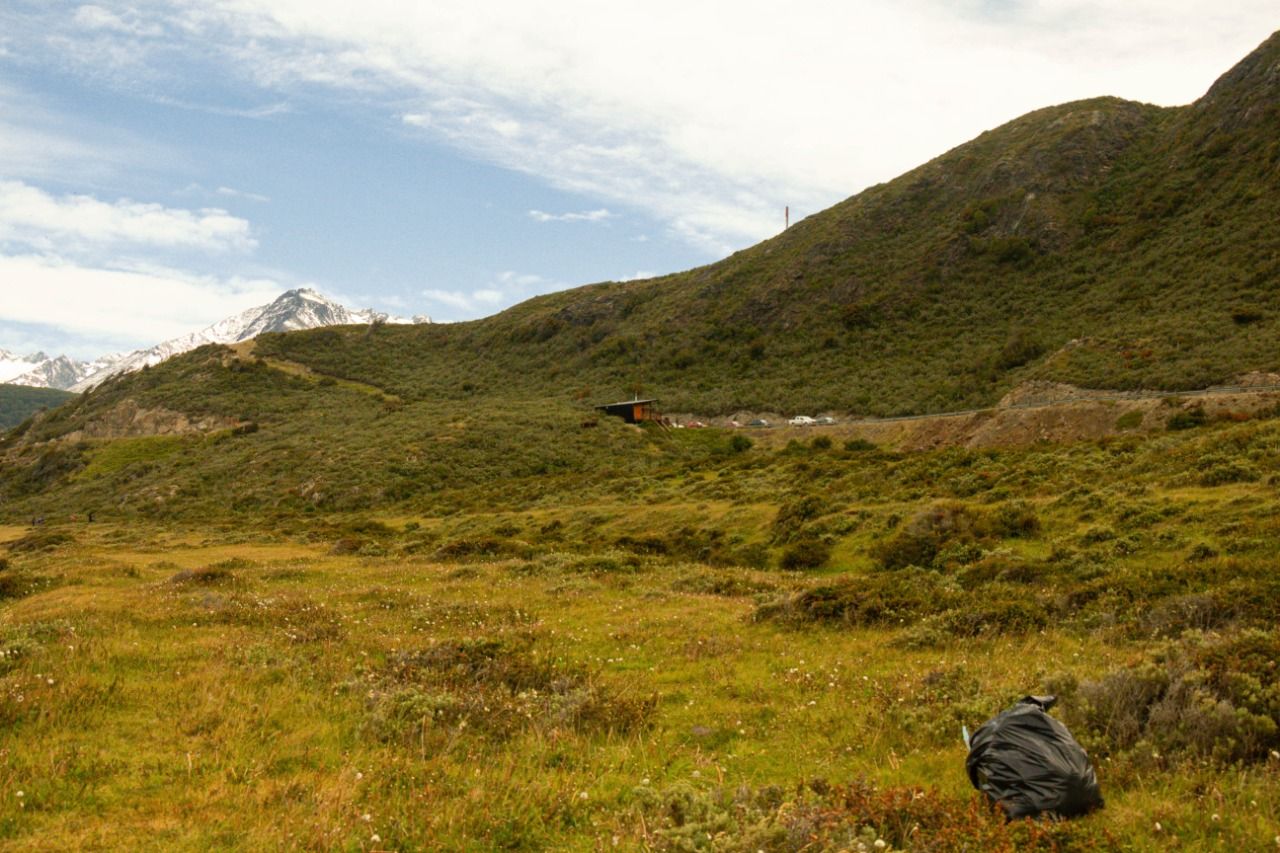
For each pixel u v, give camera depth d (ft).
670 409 357.82
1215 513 66.28
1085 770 20.01
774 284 448.24
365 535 157.99
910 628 45.50
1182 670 25.85
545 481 216.13
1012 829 18.04
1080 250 367.04
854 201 525.75
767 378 367.04
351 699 32.58
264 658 39.70
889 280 408.46
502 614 57.36
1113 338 248.52
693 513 129.49
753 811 19.20
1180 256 309.42
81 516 249.75
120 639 44.50
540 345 522.47
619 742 28.35
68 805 21.50
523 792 22.17
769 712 32.04
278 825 20.16
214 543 147.84
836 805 19.62
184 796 22.20
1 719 28.02
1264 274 257.75
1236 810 18.97
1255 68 389.80
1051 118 486.38
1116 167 420.77
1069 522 76.23
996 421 181.88
